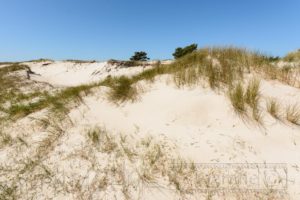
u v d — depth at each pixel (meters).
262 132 3.16
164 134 3.37
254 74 4.81
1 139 3.68
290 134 3.08
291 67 5.86
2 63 27.45
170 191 2.30
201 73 4.95
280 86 4.41
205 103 3.94
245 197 2.18
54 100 5.36
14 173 2.74
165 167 2.64
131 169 2.63
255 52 5.81
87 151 3.03
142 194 2.28
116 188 2.37
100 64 23.48
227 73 4.72
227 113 3.62
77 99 5.06
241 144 2.96
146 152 2.93
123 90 5.00
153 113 4.08
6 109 5.51
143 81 5.58
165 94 4.63
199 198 2.20
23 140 3.52
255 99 3.79
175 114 3.88
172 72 5.67
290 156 2.70
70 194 2.32
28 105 5.51
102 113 4.26
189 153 2.88
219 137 3.15
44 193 2.37
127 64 22.12
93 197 2.27
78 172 2.64
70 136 3.44
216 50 6.08
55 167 2.76
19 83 11.66
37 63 28.02
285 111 3.58
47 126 3.88
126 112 4.26
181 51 20.64
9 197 2.33
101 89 5.61
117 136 3.37
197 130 3.40
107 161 2.80
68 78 23.12
